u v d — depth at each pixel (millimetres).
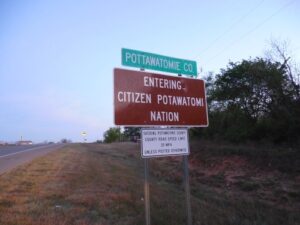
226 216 9695
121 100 6957
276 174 18078
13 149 42938
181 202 11250
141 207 9703
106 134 101438
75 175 15891
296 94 24938
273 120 27469
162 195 12398
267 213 10750
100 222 7941
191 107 8062
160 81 7609
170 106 7664
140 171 21516
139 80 7273
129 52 7215
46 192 11195
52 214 8344
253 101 31172
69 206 9430
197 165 25609
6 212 8484
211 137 38562
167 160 29719
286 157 19953
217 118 38250
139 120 7121
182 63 8117
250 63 32562
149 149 7141
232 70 34531
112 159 29719
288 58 26344
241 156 23531
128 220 8328
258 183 16906
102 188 12617
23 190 11547
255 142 28359
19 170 17156
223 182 18750
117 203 10078
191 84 8188
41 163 21188
